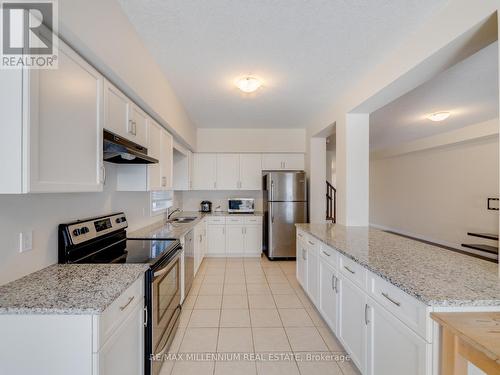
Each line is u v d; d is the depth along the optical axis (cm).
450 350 97
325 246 222
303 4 152
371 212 798
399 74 194
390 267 143
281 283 332
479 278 126
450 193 527
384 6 152
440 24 154
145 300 146
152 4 152
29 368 97
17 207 121
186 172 433
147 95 200
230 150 471
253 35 182
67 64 113
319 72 238
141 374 141
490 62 223
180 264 246
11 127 91
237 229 461
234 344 202
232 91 287
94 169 134
